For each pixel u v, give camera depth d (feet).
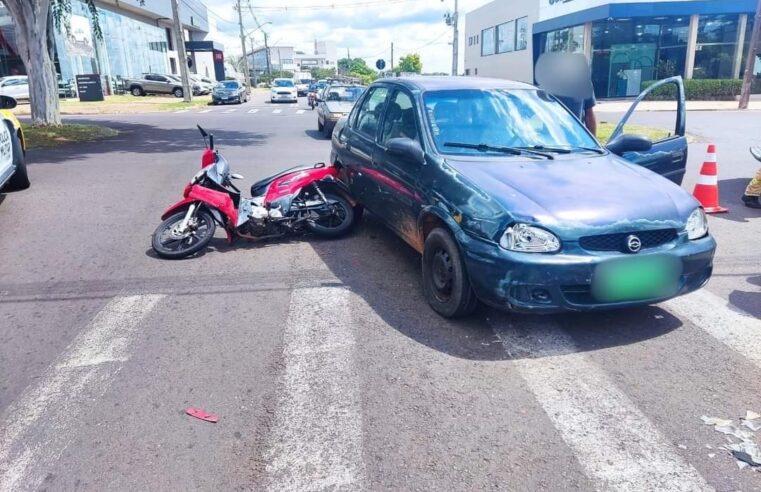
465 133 17.24
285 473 9.67
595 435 10.57
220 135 58.75
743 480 9.38
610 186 14.58
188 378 12.59
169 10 184.96
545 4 124.57
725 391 11.89
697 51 106.42
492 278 13.26
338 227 22.47
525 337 14.26
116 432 10.79
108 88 144.46
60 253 21.04
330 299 16.71
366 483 9.43
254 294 17.15
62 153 44.65
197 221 20.70
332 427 10.86
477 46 178.50
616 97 110.32
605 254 13.08
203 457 10.09
